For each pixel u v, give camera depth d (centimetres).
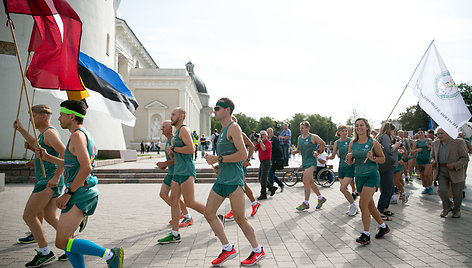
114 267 314
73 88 457
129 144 4178
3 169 1178
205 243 466
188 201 466
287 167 1377
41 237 380
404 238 489
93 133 1998
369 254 417
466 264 380
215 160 369
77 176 302
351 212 654
